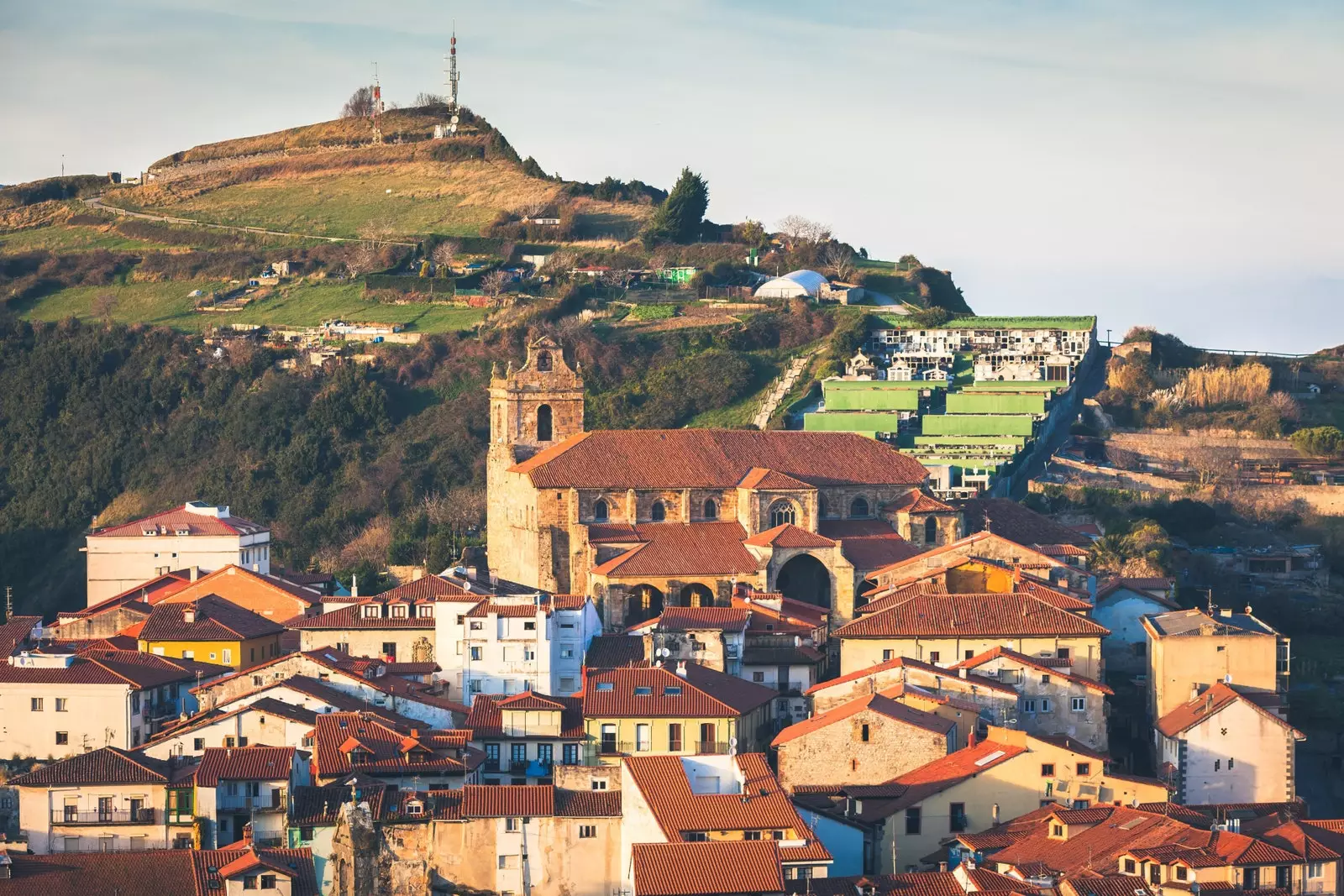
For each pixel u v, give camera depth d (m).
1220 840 178.75
